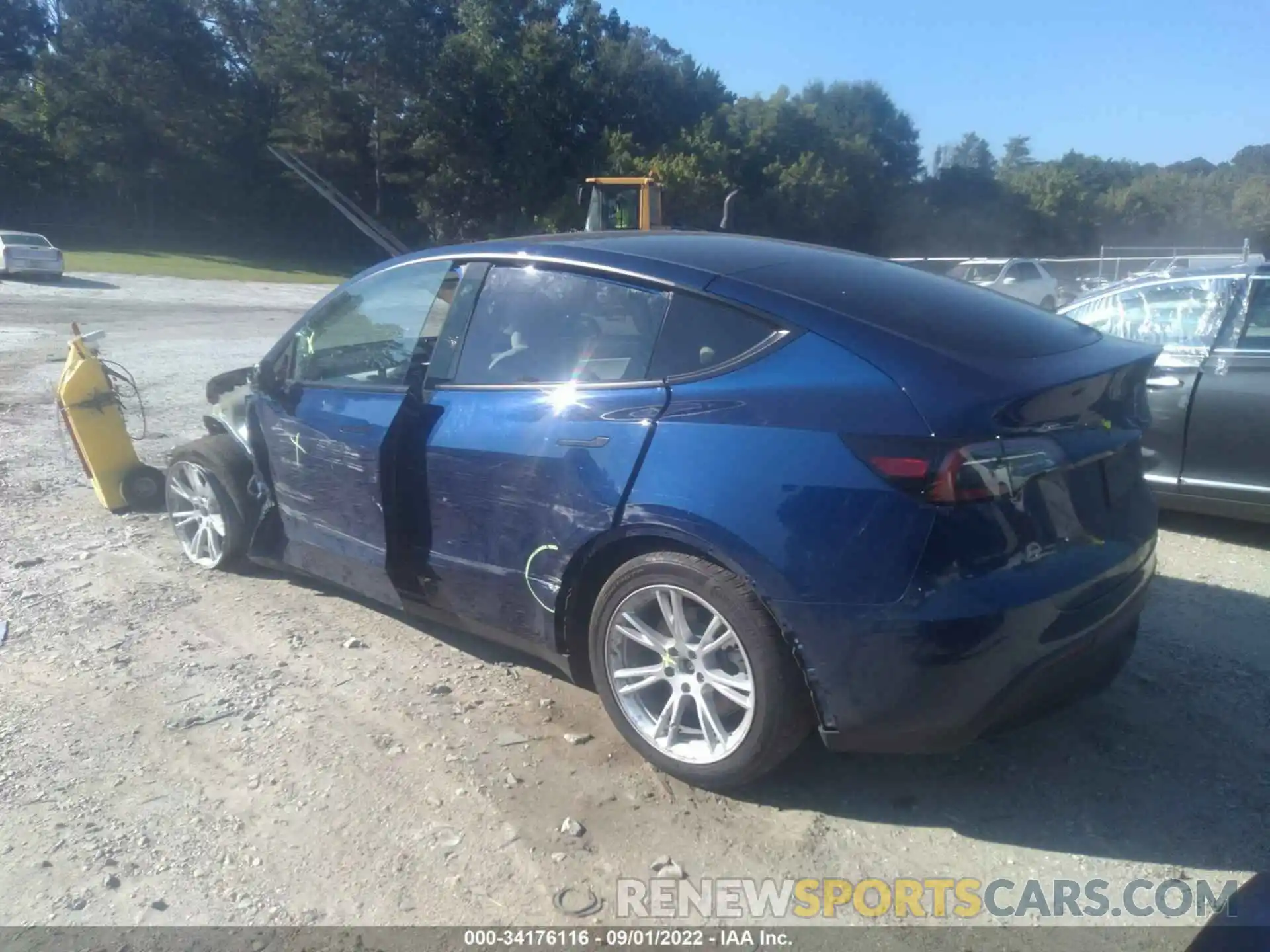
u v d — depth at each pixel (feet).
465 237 206.08
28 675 14.78
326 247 211.20
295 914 10.01
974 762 12.59
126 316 71.41
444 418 13.78
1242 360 19.51
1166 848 10.99
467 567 13.69
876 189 240.73
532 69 202.39
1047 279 87.86
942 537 10.13
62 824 11.36
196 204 204.74
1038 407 10.66
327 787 12.02
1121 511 12.04
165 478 21.24
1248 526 21.68
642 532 11.59
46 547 20.20
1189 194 251.19
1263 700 14.05
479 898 10.22
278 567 17.31
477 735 13.15
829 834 11.22
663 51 240.53
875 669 10.36
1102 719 13.57
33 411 33.40
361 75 196.13
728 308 11.80
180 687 14.43
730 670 11.55
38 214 199.72
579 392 12.53
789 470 10.64
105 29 190.19
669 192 200.64
